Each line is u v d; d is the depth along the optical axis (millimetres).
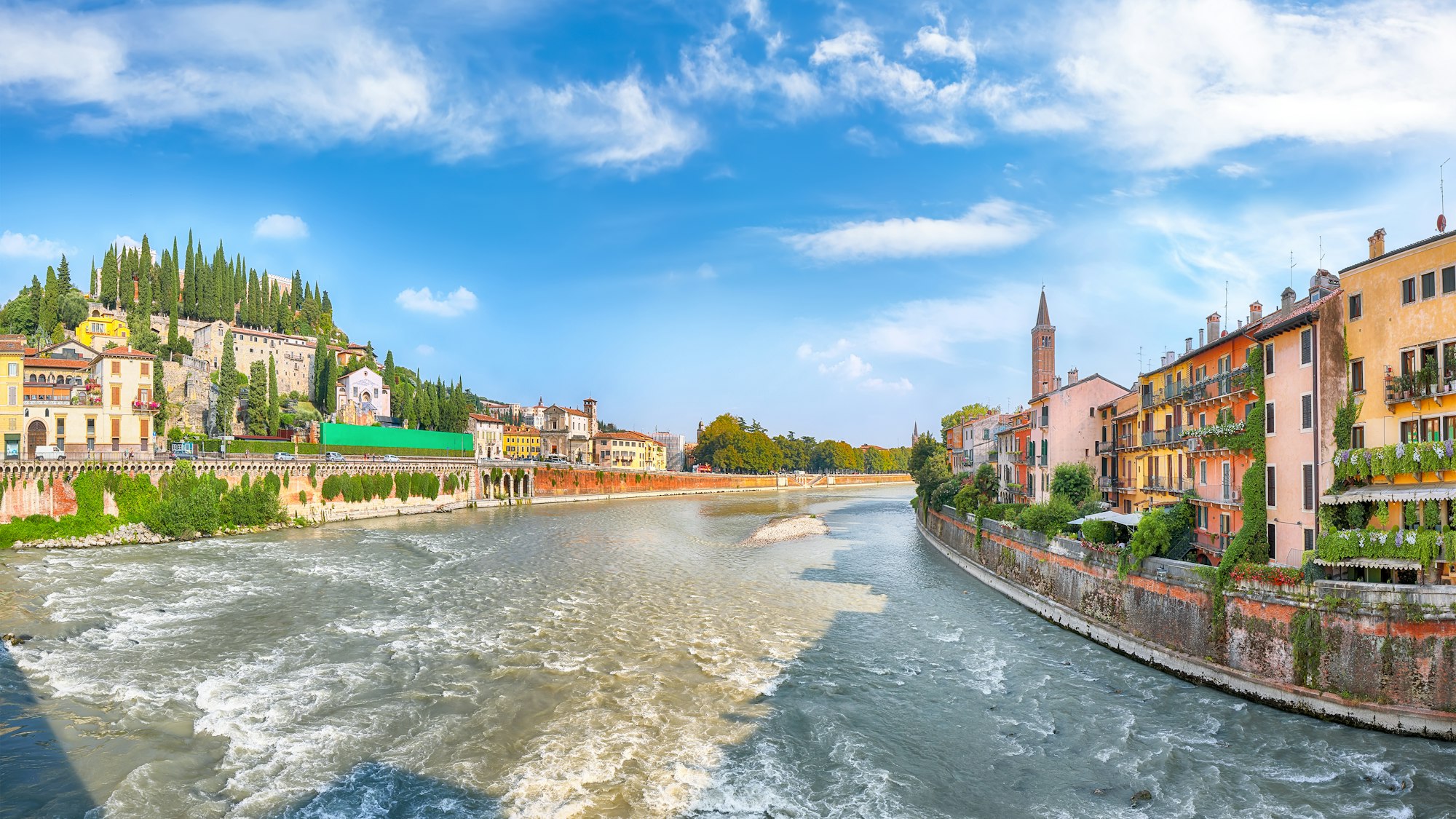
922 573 62062
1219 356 44500
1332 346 33438
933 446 125750
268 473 88000
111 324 145250
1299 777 25312
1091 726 29812
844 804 23969
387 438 134375
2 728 28438
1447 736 26594
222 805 23484
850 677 35344
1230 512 42312
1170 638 36188
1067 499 53594
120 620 43031
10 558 62125
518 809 23422
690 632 42406
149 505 74750
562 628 42750
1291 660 30438
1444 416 29750
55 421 86562
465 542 76312
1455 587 26875
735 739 28484
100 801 23578
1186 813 23453
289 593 50438
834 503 148750
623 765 26281
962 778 25797
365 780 25031
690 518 109375
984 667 36906
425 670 35438
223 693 32156
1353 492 31891
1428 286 30484
